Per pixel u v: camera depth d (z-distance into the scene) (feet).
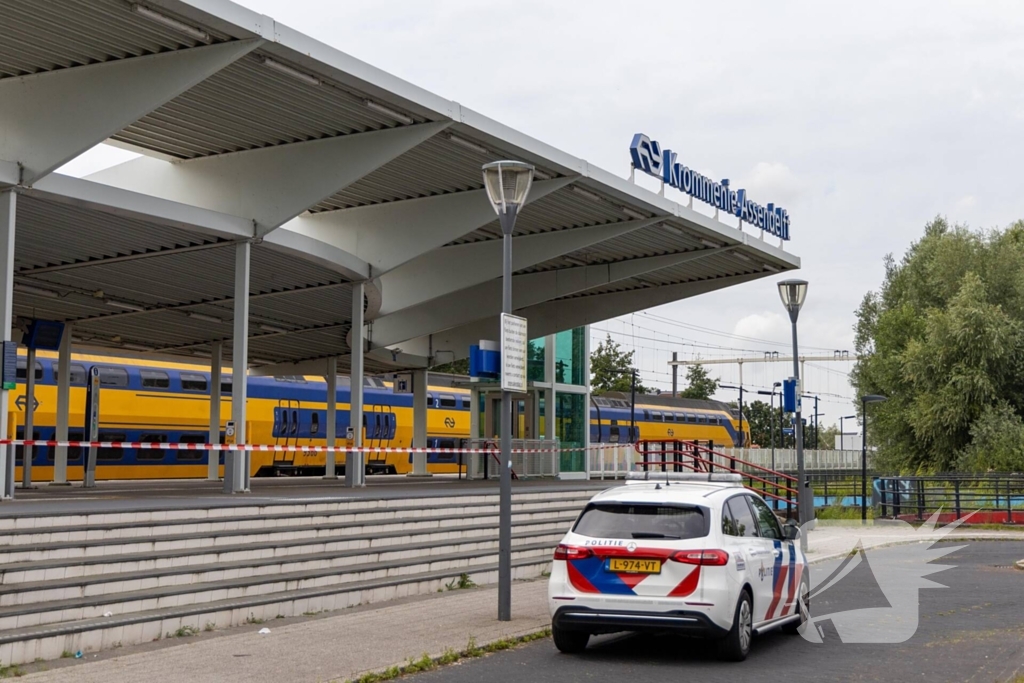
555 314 105.50
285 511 47.78
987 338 134.82
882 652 33.91
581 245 81.66
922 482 101.40
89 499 50.98
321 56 50.03
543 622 37.91
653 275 97.76
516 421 109.91
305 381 134.10
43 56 49.85
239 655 30.66
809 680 29.01
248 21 46.57
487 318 108.88
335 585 42.01
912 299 158.30
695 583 30.91
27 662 28.96
